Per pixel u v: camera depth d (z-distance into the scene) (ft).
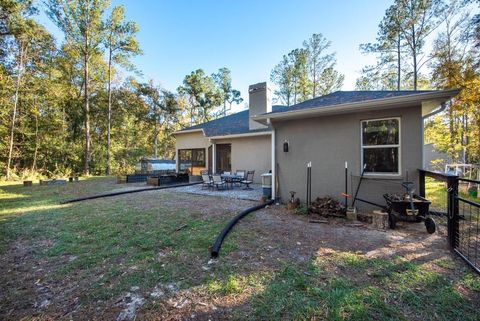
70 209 20.48
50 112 61.16
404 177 16.93
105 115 74.74
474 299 7.30
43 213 19.08
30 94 55.36
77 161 66.39
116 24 62.69
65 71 65.46
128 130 83.30
